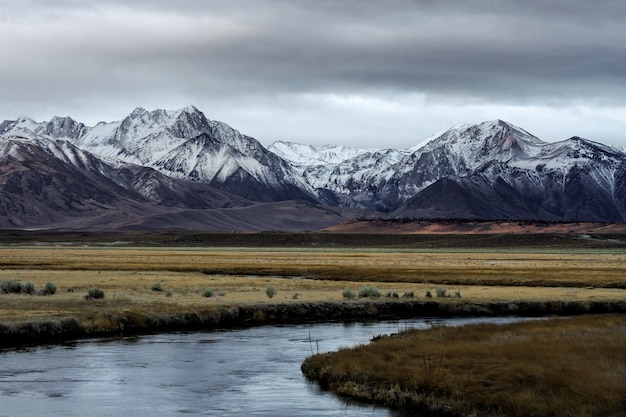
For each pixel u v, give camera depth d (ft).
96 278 351.67
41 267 449.89
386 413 119.55
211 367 157.99
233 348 182.29
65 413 120.16
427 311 267.80
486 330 180.34
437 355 145.07
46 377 146.61
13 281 270.46
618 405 108.17
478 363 135.54
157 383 142.31
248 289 307.37
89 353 171.63
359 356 151.64
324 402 127.03
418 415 118.21
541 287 346.95
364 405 124.77
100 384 140.97
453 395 120.78
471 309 265.54
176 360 165.37
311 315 250.78
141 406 124.67
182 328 215.72
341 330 216.95
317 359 155.12
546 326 184.14
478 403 116.16
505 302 276.62
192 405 125.29
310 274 415.64
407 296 289.33
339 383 136.87
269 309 246.27
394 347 156.56
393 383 130.52
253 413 120.06
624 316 210.38
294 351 178.40
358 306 260.83
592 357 134.92
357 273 414.82
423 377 128.98
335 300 269.64
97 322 204.13
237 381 144.25
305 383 142.41
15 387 138.31
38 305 229.25
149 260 573.74
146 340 191.72
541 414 107.86
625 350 140.36
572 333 169.37
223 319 231.09
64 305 231.30
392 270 438.81
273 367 158.51
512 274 405.59
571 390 115.03
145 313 219.41
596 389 113.50
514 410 110.63
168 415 119.03
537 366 128.47
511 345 149.89
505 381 123.13
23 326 190.80
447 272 421.18
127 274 391.65
